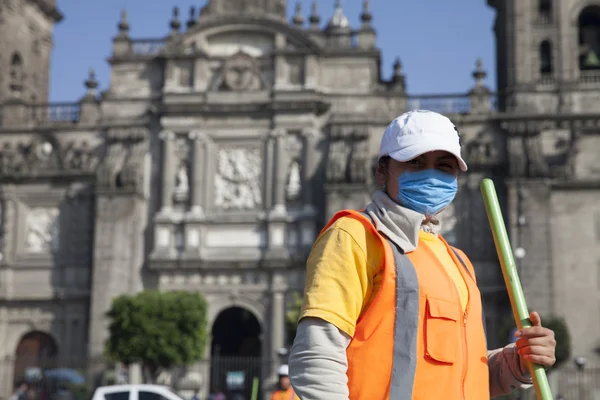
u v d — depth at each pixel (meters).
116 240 56.09
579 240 54.25
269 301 55.31
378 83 61.00
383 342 4.29
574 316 53.44
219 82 58.06
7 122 60.56
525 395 39.06
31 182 59.75
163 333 48.38
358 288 4.34
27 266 58.84
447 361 4.29
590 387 51.28
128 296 49.78
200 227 56.22
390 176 4.81
